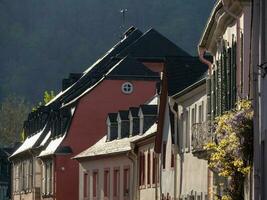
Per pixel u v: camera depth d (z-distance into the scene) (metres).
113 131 100.25
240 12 47.31
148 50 125.19
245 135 42.47
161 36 126.31
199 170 64.38
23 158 138.50
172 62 75.31
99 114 115.00
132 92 114.19
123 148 92.06
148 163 84.81
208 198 60.31
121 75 114.44
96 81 124.56
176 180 73.06
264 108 39.66
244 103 43.12
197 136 55.12
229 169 43.78
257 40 41.09
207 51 58.09
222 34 52.97
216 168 47.22
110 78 114.81
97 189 101.12
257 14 40.97
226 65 51.75
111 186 96.69
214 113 55.88
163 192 78.44
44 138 129.12
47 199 120.50
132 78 114.19
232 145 42.91
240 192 45.16
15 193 145.00
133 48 125.19
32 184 130.25
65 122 117.56
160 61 123.50
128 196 91.44
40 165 127.12
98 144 105.06
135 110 93.12
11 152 172.88
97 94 115.00
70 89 130.38
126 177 92.44
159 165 80.31
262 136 40.16
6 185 172.25
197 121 65.25
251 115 42.66
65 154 114.75
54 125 122.12
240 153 42.66
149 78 114.38
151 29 126.75
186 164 69.38
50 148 120.62
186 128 69.56
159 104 78.69
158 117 78.88
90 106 115.06
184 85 74.06
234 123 42.81
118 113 98.06
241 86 47.03
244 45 46.50
